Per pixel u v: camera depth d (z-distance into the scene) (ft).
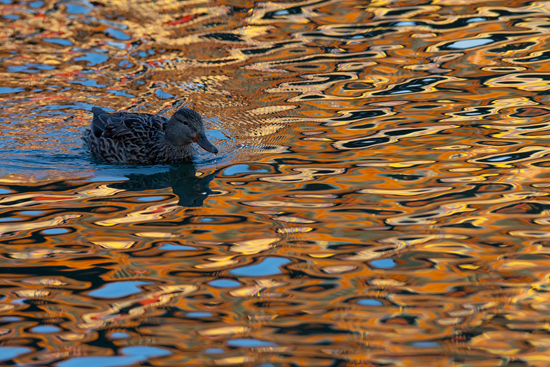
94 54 61.87
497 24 64.75
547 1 70.13
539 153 41.83
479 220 34.58
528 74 54.19
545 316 27.17
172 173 43.80
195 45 63.31
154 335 26.71
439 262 31.17
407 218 35.12
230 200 38.24
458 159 41.65
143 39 64.75
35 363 25.09
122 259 32.14
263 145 45.68
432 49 60.08
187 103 52.60
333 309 28.02
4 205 38.11
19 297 29.25
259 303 28.60
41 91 55.21
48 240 33.96
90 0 73.77
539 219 34.37
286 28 66.39
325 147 44.52
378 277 30.25
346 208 36.40
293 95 53.16
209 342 26.22
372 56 59.52
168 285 30.01
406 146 43.83
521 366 24.34
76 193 40.19
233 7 71.97
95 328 27.20
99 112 48.67
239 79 56.34
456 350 25.36
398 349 25.55
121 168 45.09
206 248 33.01
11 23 68.13
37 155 45.91
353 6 71.46
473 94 51.31
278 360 25.12
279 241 33.45
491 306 27.94
